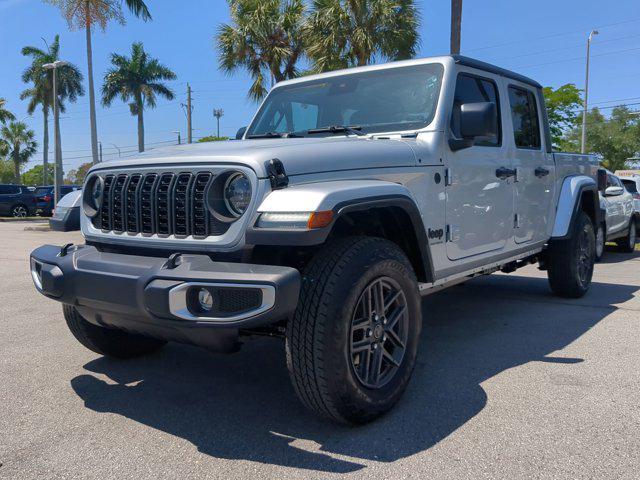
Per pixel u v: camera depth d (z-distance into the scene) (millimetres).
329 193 2736
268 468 2643
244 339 3271
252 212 2805
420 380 3744
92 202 3605
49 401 3506
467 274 4289
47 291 3221
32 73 46094
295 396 3547
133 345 4242
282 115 4652
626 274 8273
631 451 2727
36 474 2623
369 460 2688
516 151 4883
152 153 3430
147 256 3217
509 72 4941
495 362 4105
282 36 18312
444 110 3916
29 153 64562
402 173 3496
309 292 2820
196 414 3285
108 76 42594
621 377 3740
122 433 3047
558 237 5664
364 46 15742
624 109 51156
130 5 22875
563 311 5699
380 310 3092
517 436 2904
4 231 18984
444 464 2633
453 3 11758
